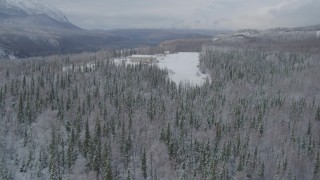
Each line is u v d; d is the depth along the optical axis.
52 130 162.88
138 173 140.12
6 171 138.25
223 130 165.75
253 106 191.38
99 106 187.25
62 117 176.12
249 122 171.50
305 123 176.38
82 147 152.62
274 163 147.25
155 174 137.25
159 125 169.00
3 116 177.88
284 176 140.25
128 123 169.75
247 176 141.75
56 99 193.38
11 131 165.38
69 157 145.12
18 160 148.62
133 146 155.12
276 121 175.12
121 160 148.12
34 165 145.12
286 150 153.25
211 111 181.38
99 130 158.00
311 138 163.50
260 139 161.25
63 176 140.50
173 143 153.50
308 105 194.88
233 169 144.00
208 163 143.00
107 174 132.25
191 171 141.75
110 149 148.50
